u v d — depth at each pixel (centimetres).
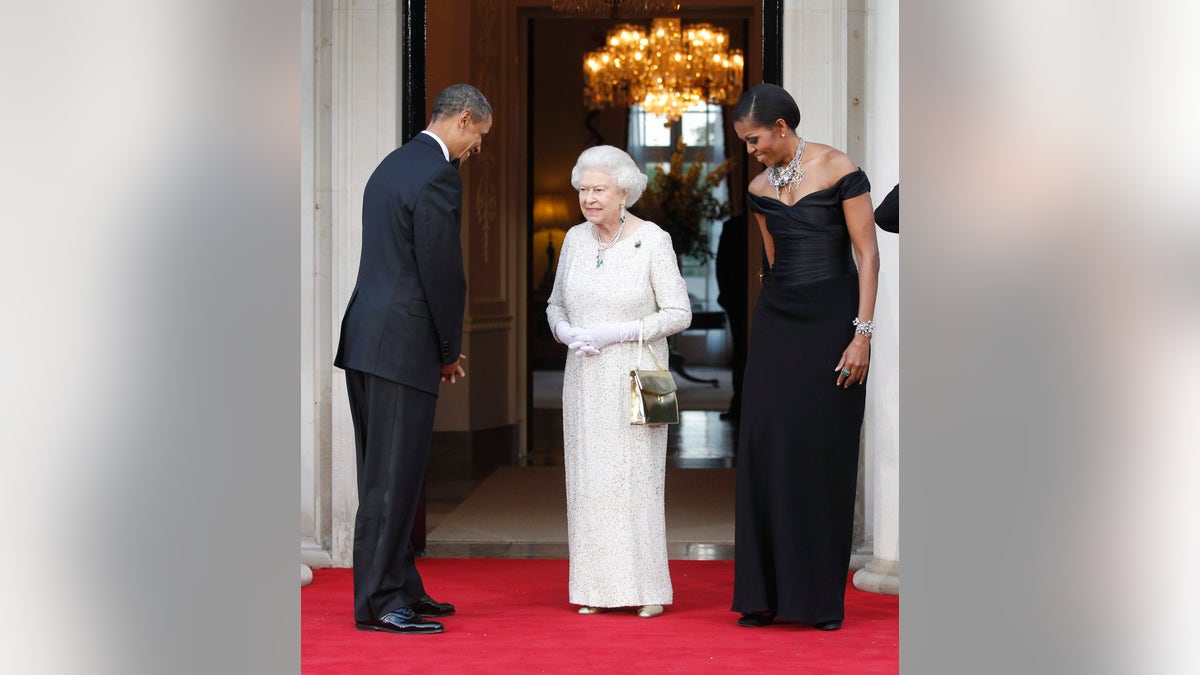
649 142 4628
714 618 1103
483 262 2305
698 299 4891
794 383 1055
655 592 1108
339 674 887
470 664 919
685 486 1995
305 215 1367
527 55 2425
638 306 1126
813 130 1351
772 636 1026
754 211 1090
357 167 1368
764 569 1062
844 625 1073
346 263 1366
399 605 1040
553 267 4397
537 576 1310
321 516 1377
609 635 1026
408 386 1027
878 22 1248
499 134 2350
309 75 1366
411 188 1025
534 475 2155
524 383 2436
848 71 1348
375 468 1037
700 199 4381
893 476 1239
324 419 1377
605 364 1120
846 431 1061
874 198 1270
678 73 3025
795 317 1060
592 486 1112
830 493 1054
